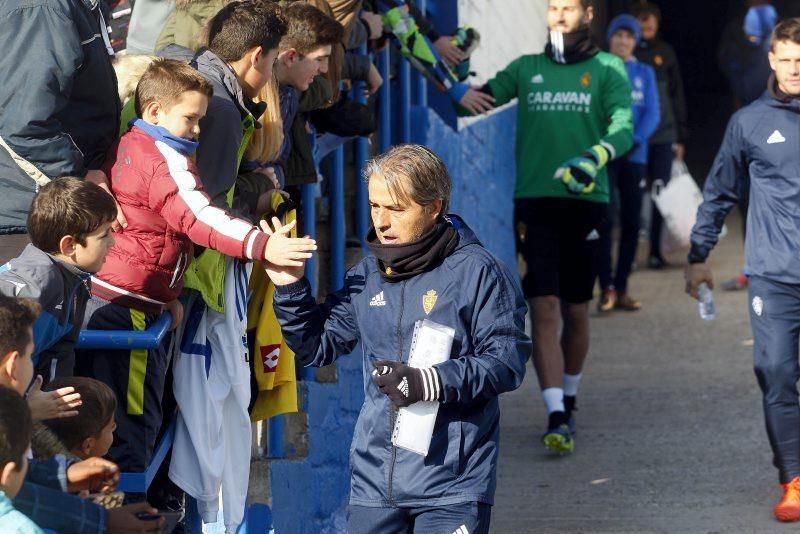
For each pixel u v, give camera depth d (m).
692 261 13.88
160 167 8.49
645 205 28.83
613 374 19.78
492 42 23.17
